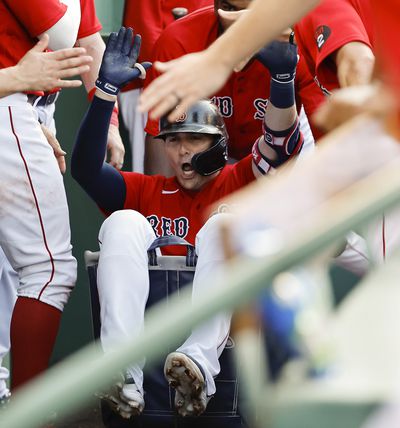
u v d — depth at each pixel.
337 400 3.65
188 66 8.52
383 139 4.48
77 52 12.77
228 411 13.05
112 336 12.55
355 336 3.84
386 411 3.64
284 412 3.68
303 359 3.79
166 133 13.92
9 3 12.72
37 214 12.71
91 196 14.31
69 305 17.33
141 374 12.68
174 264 12.99
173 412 13.05
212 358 12.45
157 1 18.28
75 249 17.31
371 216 3.71
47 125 13.56
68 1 13.19
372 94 4.84
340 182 4.30
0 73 12.53
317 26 14.11
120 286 12.74
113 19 19.42
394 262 4.15
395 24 5.03
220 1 15.33
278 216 4.02
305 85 14.80
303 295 3.93
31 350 12.70
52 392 3.42
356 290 4.06
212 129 13.86
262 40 8.39
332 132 4.95
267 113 13.82
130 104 17.20
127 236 12.96
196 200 14.18
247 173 14.22
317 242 3.62
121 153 15.26
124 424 13.20
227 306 3.51
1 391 13.44
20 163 12.57
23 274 12.89
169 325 3.50
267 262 3.57
